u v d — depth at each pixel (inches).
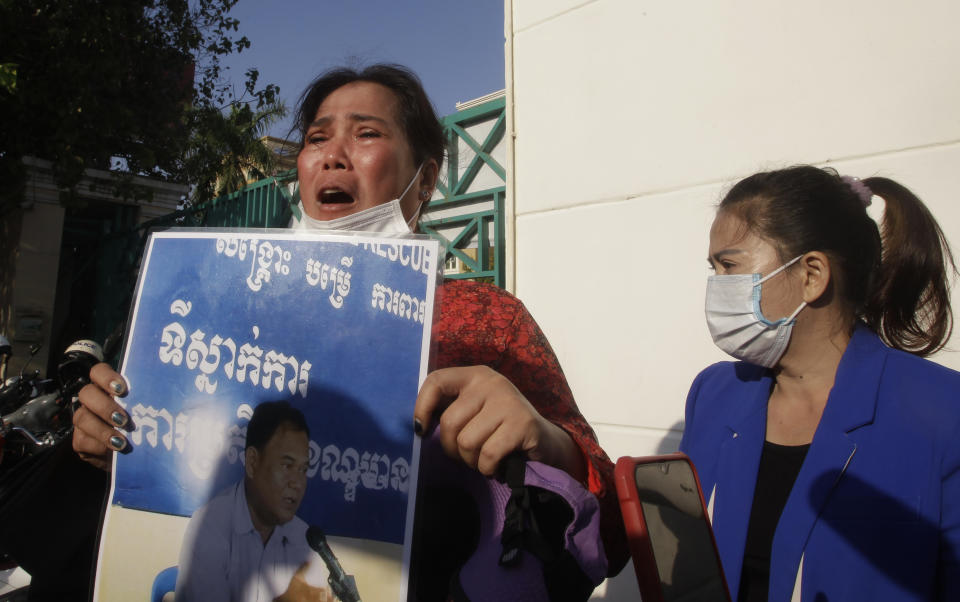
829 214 51.6
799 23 85.2
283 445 34.4
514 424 29.8
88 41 249.9
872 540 43.2
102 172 277.1
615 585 95.5
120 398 37.7
